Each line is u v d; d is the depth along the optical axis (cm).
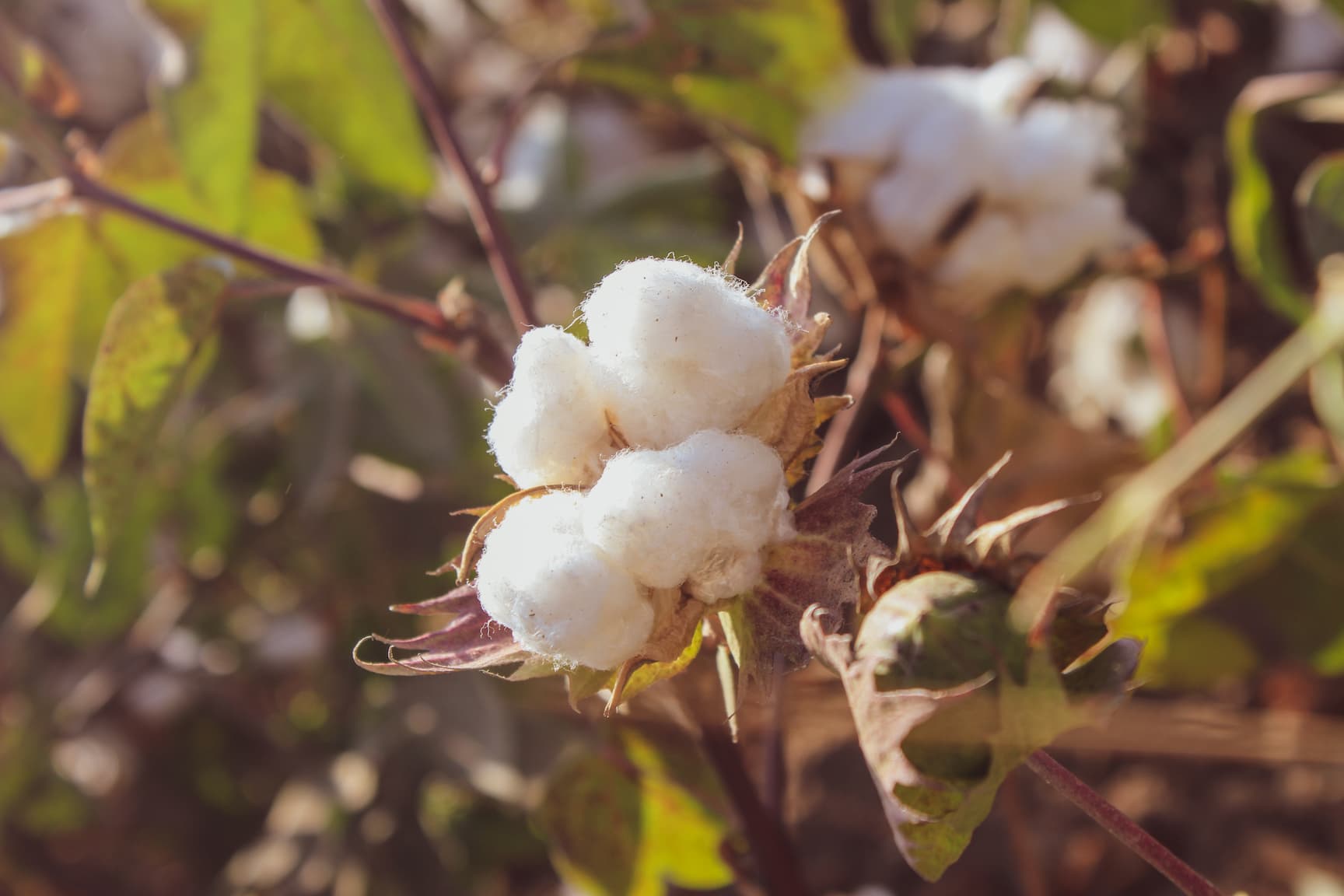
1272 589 64
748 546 46
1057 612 46
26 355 75
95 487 62
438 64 120
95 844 121
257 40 70
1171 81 93
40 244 70
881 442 91
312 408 94
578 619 45
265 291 62
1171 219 92
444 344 63
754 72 67
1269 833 86
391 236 101
